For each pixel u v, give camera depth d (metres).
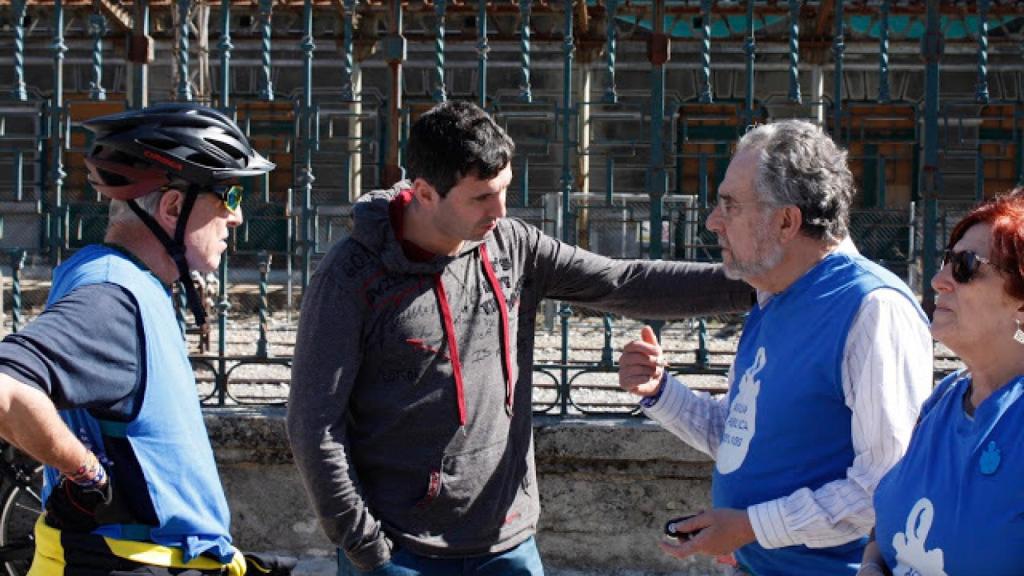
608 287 3.22
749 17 4.90
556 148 13.85
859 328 2.50
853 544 2.65
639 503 4.71
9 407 2.24
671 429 3.12
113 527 2.50
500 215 2.84
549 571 4.74
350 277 2.86
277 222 13.92
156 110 2.63
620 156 7.13
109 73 16.52
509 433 3.04
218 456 4.77
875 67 15.57
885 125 15.48
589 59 14.64
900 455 2.43
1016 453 2.10
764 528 2.53
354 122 13.05
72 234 9.28
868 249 8.99
